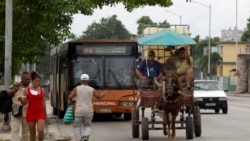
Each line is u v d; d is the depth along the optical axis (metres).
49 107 46.38
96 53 29.91
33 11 27.33
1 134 22.75
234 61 121.75
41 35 28.19
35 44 27.98
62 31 28.20
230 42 121.62
